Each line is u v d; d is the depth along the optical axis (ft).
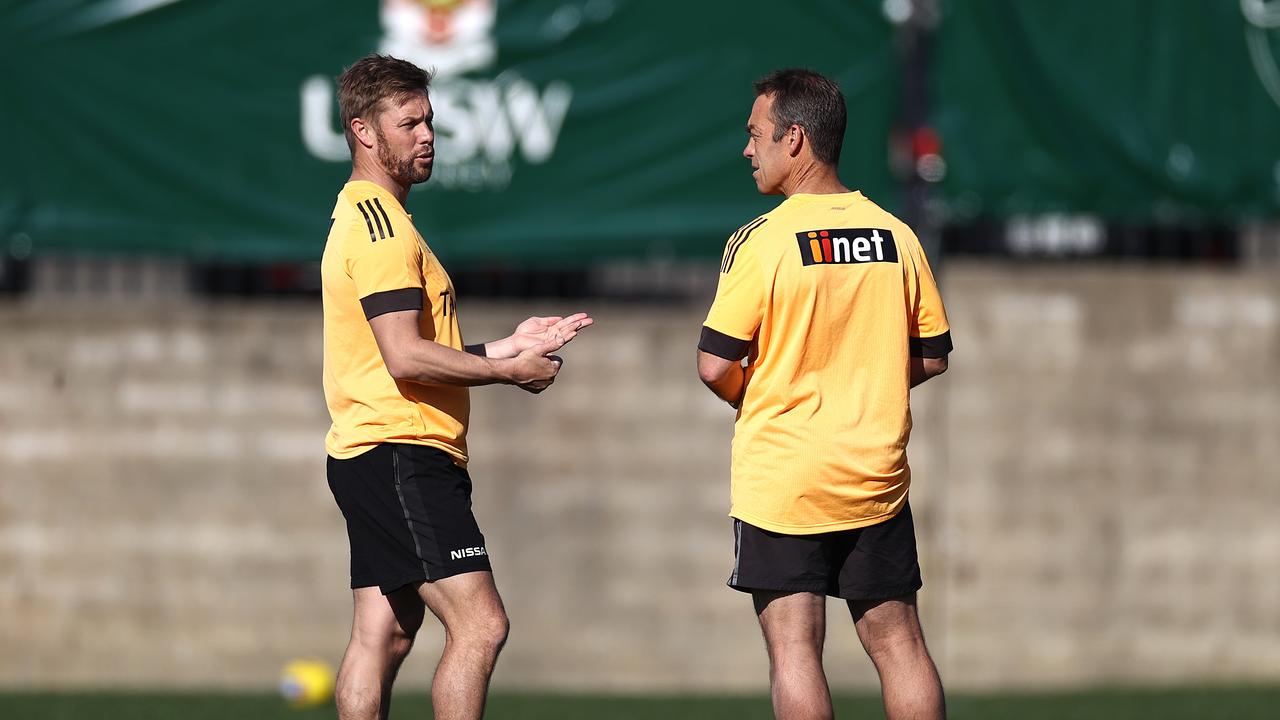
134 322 77.56
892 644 41.86
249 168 74.90
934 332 42.29
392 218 40.68
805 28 74.74
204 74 74.54
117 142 74.43
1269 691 75.87
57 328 77.30
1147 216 75.25
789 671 39.88
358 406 41.19
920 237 74.95
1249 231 81.97
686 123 75.10
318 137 75.00
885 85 74.54
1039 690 77.10
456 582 40.50
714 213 75.20
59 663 77.51
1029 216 74.95
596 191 75.20
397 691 76.18
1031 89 74.69
